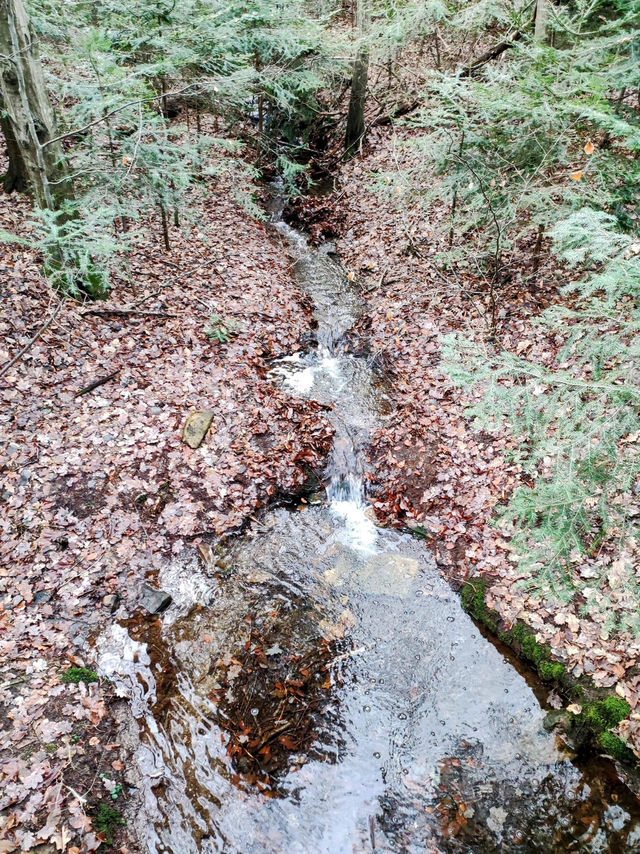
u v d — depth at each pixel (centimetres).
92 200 803
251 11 1069
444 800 453
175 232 1138
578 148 745
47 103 749
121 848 402
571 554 551
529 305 872
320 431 803
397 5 1162
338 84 1695
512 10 890
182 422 749
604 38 703
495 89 749
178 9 911
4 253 853
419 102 1478
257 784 459
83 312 848
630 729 457
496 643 568
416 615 599
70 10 909
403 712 514
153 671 525
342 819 442
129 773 446
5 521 590
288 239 1338
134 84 776
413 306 995
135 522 635
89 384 753
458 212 998
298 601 607
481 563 623
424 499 707
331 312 1069
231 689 521
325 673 543
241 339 925
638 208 709
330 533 690
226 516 675
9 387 701
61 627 532
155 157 841
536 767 471
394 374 902
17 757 427
